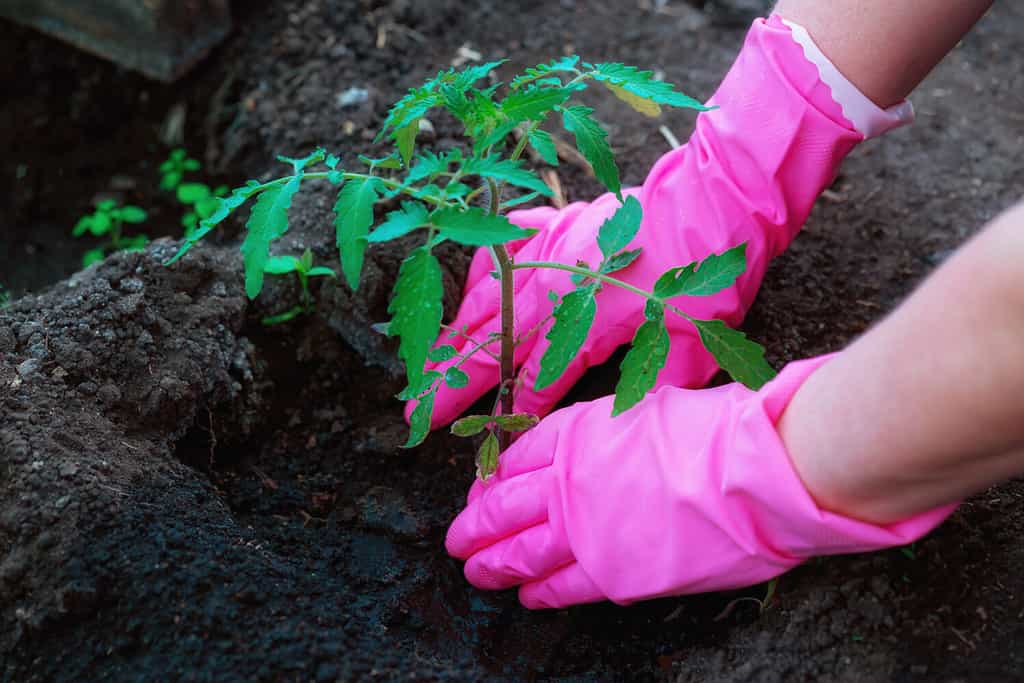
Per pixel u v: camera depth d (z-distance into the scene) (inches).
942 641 31.2
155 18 45.4
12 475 33.0
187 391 35.8
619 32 47.5
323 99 43.9
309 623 32.0
